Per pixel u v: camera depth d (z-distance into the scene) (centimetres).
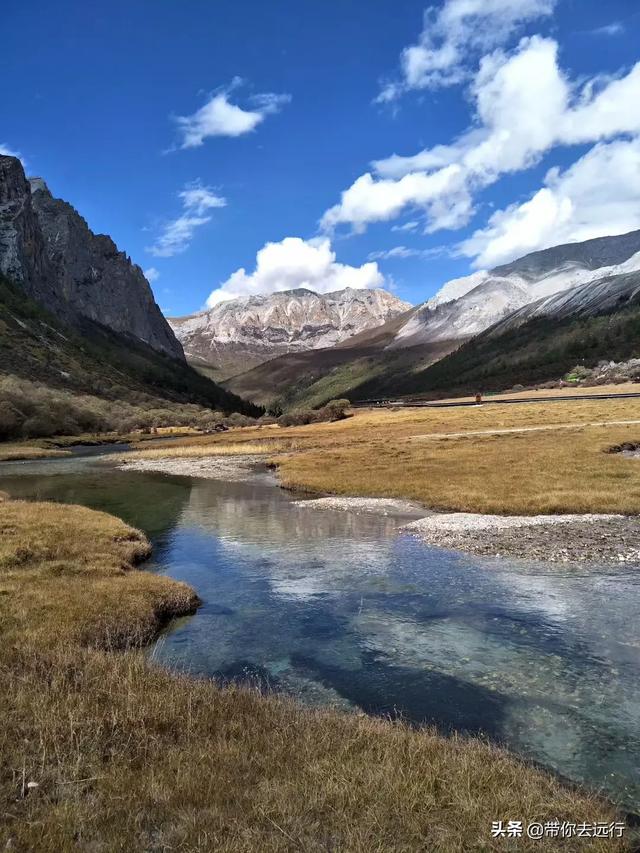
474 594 1820
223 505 3841
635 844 669
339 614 1680
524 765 864
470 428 8081
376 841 624
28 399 12850
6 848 592
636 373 16975
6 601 1591
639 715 1052
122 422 14825
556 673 1236
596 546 2353
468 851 628
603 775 860
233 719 941
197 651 1423
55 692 987
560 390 14850
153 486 4922
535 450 5219
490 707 1095
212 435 12375
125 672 1103
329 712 1015
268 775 761
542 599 1744
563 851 639
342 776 755
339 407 13988
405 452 5859
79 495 4381
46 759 779
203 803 693
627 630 1469
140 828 647
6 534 2388
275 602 1811
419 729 991
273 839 619
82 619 1495
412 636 1486
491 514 3216
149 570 2222
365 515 3375
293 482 4628
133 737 859
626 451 5209
